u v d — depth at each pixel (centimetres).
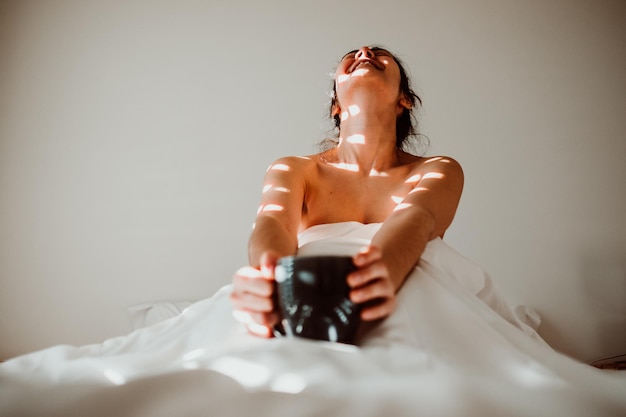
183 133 417
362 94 142
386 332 69
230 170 406
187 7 449
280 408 50
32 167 412
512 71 406
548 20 416
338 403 50
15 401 55
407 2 433
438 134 396
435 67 413
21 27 445
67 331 375
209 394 52
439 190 116
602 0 416
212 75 430
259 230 95
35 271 388
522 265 358
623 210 365
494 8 423
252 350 59
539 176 377
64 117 423
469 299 87
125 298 380
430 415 49
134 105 425
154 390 53
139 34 444
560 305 347
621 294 344
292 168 132
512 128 391
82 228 397
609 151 380
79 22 448
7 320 379
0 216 400
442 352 65
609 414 54
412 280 85
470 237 367
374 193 137
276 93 422
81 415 52
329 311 66
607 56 403
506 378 61
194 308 100
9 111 424
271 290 71
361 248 93
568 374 65
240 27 441
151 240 392
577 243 360
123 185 407
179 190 403
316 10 439
